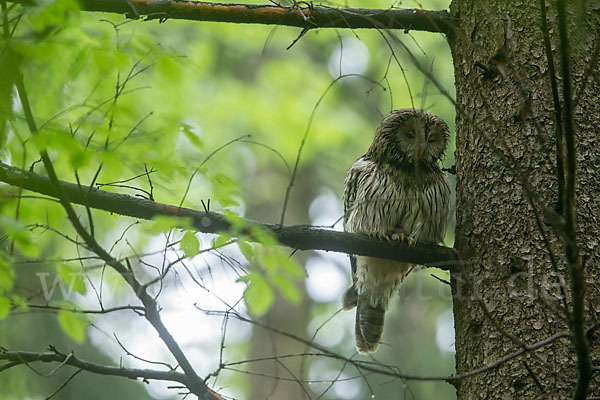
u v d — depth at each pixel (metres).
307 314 26.83
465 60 9.70
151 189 9.09
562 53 6.55
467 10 9.78
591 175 8.65
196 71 10.68
